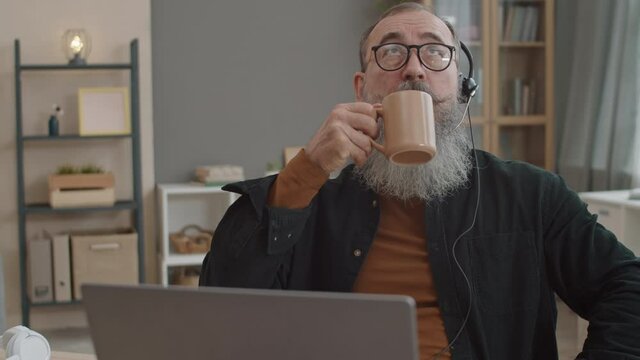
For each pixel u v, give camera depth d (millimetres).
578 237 1676
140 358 1005
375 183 1701
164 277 4578
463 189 1734
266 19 4996
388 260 1691
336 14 5086
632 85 4574
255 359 953
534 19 5191
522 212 1704
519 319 1659
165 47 4879
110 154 4738
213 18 4930
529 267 1675
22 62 4570
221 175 4672
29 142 4629
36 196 4652
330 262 1708
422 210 1721
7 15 4547
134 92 4527
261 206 1517
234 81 4980
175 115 4918
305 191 1495
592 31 4855
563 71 5250
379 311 893
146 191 4781
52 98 4625
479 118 5141
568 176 5059
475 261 1668
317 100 5094
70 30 4453
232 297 942
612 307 1526
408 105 1321
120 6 4676
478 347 1617
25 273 4555
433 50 1677
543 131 5246
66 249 4414
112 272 4477
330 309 910
